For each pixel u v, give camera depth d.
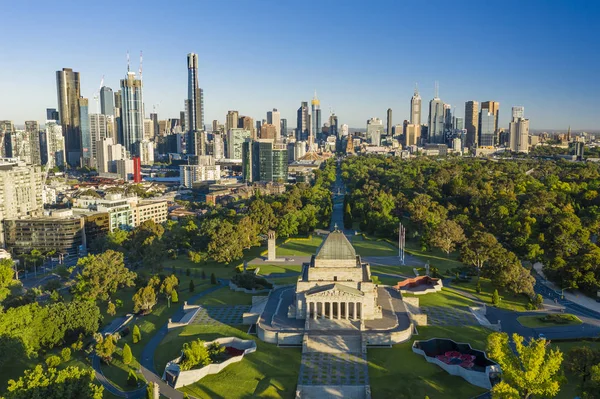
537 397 156.25
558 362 145.88
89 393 154.75
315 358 192.25
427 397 157.12
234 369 189.25
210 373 187.75
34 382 150.00
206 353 189.88
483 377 172.38
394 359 191.12
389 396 166.88
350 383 173.88
